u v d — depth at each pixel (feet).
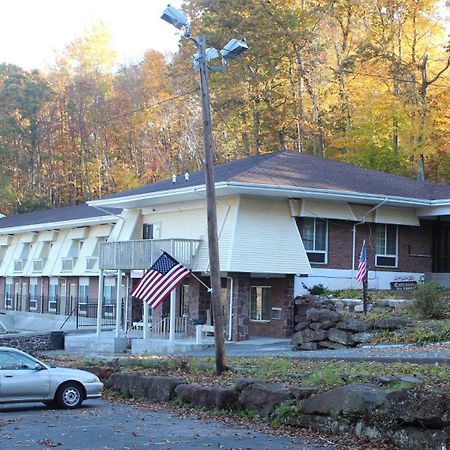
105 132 257.96
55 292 181.06
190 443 45.24
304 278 116.47
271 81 183.42
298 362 67.87
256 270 110.73
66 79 285.02
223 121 193.67
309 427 47.42
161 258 97.91
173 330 108.88
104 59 278.67
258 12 176.14
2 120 297.53
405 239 126.93
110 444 45.37
